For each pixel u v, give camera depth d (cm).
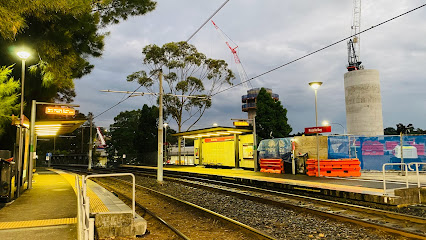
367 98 4344
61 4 1180
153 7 2402
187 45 4875
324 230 867
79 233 446
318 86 2183
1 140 2175
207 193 1700
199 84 5006
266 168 2823
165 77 4972
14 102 1653
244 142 3397
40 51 1562
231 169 3309
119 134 6906
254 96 7850
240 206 1275
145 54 4841
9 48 1585
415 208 1113
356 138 2448
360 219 912
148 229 909
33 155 1628
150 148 5484
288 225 934
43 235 693
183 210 1203
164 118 5303
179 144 4731
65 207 1047
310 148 2559
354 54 6047
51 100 2709
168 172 3362
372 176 2067
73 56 1705
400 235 790
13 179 1220
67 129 2666
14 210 991
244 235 826
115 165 6159
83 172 3978
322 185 1541
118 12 2325
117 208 900
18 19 1020
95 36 2212
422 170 2228
